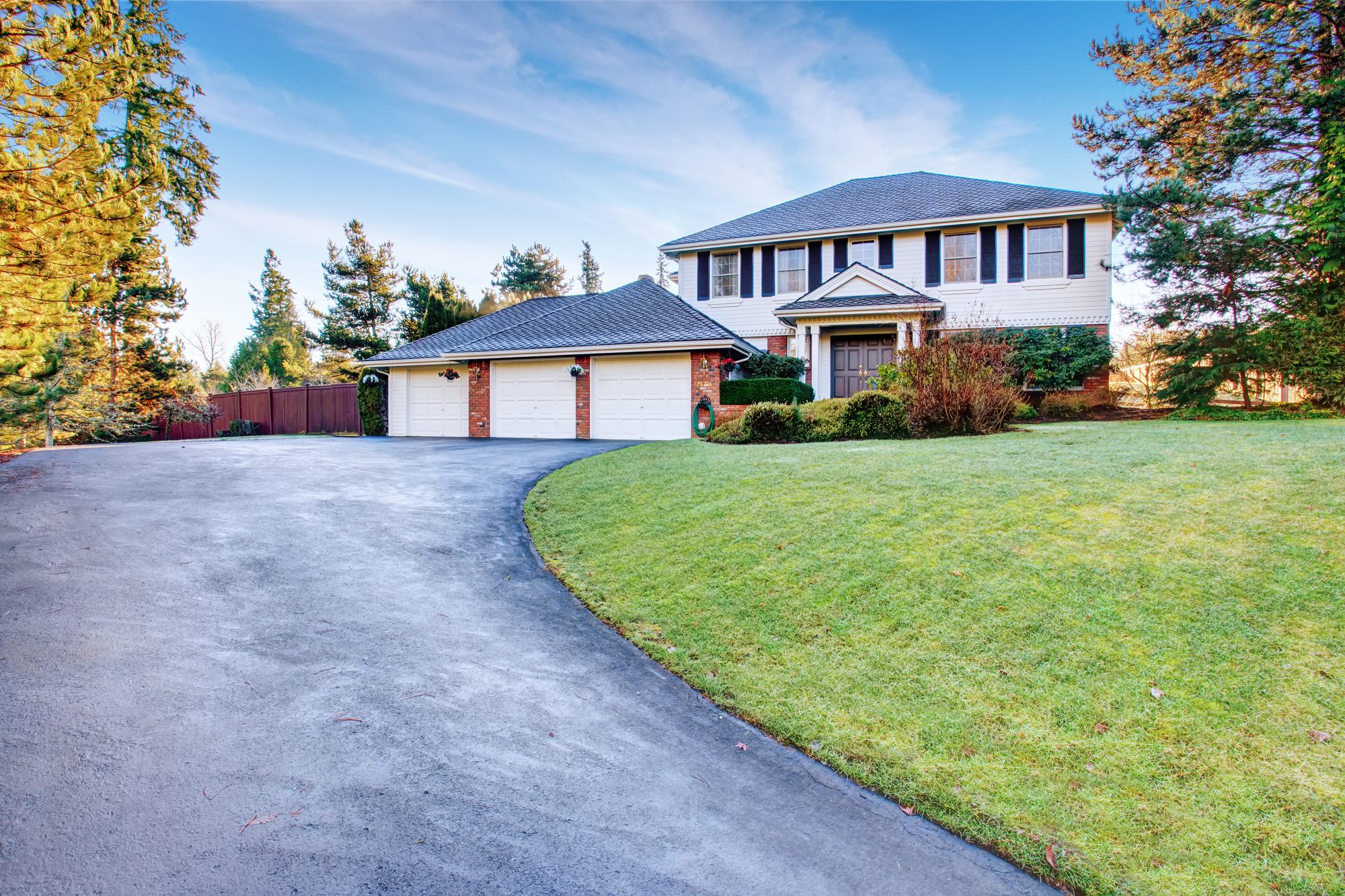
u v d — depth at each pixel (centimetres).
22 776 260
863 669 373
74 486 846
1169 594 408
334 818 247
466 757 296
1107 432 982
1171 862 235
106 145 691
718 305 2020
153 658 373
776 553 538
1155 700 321
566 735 319
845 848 244
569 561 584
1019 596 427
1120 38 1680
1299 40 1455
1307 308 1257
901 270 1841
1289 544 450
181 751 285
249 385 3922
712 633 430
